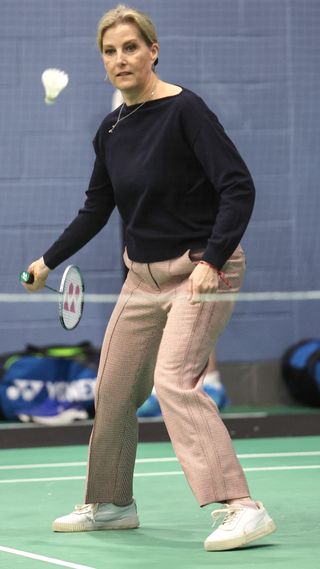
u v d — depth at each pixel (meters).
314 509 11.02
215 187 8.99
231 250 8.83
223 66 20.91
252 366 21.06
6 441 17.28
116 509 10.09
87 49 20.48
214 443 8.91
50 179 20.42
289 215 21.08
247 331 21.05
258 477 13.30
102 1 20.48
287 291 21.09
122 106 9.61
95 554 8.90
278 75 21.06
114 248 20.52
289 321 21.14
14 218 20.33
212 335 9.17
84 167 20.52
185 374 9.04
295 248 21.09
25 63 20.31
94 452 9.93
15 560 8.66
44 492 12.44
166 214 9.26
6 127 20.30
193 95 9.16
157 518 10.68
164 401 9.01
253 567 8.22
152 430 17.59
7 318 20.28
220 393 19.45
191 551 8.95
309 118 21.16
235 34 20.94
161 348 9.16
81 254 20.42
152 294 9.55
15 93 20.28
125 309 9.70
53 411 18.72
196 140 8.98
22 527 10.26
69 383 18.94
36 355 19.06
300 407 20.86
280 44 21.03
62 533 9.93
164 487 12.63
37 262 10.11
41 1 20.33
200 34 20.81
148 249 9.34
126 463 10.02
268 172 21.05
